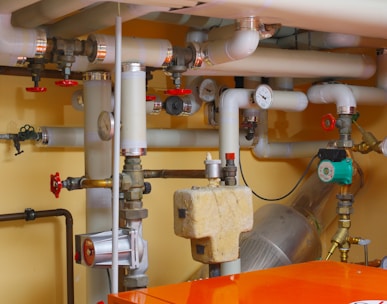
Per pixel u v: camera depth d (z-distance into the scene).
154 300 0.96
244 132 2.21
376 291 0.99
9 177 1.79
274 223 1.99
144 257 1.38
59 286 1.88
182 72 1.60
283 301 0.93
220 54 1.54
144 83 1.46
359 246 2.36
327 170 1.92
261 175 2.39
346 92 1.96
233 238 1.21
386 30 1.53
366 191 2.33
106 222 1.61
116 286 1.24
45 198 1.86
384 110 2.26
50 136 1.76
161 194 2.12
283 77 2.08
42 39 1.38
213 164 1.32
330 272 1.15
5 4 1.26
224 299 0.95
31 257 1.83
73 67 1.54
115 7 1.37
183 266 2.17
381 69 2.11
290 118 2.48
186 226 1.18
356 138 2.36
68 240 1.85
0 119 1.77
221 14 1.35
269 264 1.89
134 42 1.46
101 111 1.57
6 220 1.74
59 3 1.35
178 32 2.13
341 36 1.96
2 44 1.33
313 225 2.13
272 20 1.43
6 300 1.78
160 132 2.00
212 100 2.05
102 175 1.59
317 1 1.30
